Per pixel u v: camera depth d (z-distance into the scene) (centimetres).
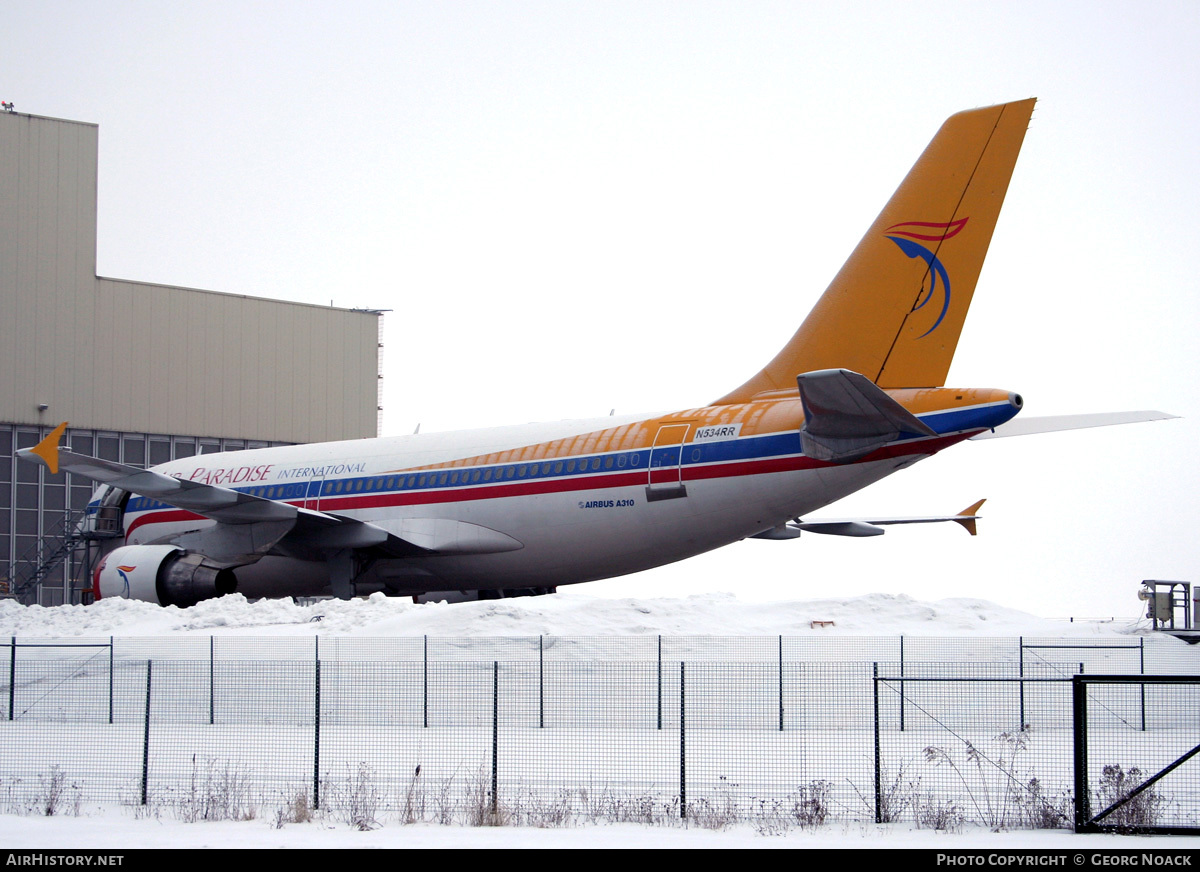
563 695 4322
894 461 5000
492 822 2502
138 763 3341
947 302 5047
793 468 5194
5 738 3844
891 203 5194
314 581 7075
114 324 10156
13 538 9700
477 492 6153
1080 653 5028
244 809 2652
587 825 2497
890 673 4622
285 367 11019
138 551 6731
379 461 6619
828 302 5353
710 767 3194
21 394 9750
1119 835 2372
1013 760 3114
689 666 4681
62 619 6094
